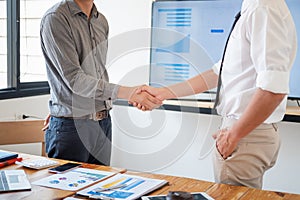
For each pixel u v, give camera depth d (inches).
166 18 124.5
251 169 62.9
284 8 59.9
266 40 57.6
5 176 61.9
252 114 58.5
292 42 60.7
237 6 113.4
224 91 66.4
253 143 62.4
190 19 121.1
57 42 81.0
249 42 61.4
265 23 57.9
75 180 61.3
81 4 86.7
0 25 122.0
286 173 114.7
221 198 55.2
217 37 118.0
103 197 53.9
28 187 57.2
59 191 56.4
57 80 85.2
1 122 90.7
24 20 128.5
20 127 92.8
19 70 124.5
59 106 86.4
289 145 113.3
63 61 81.5
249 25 60.4
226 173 64.1
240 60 62.8
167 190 58.2
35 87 131.4
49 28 81.1
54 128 87.4
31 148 125.6
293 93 108.1
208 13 118.3
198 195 55.8
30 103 126.0
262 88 57.4
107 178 62.8
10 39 123.6
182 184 61.1
